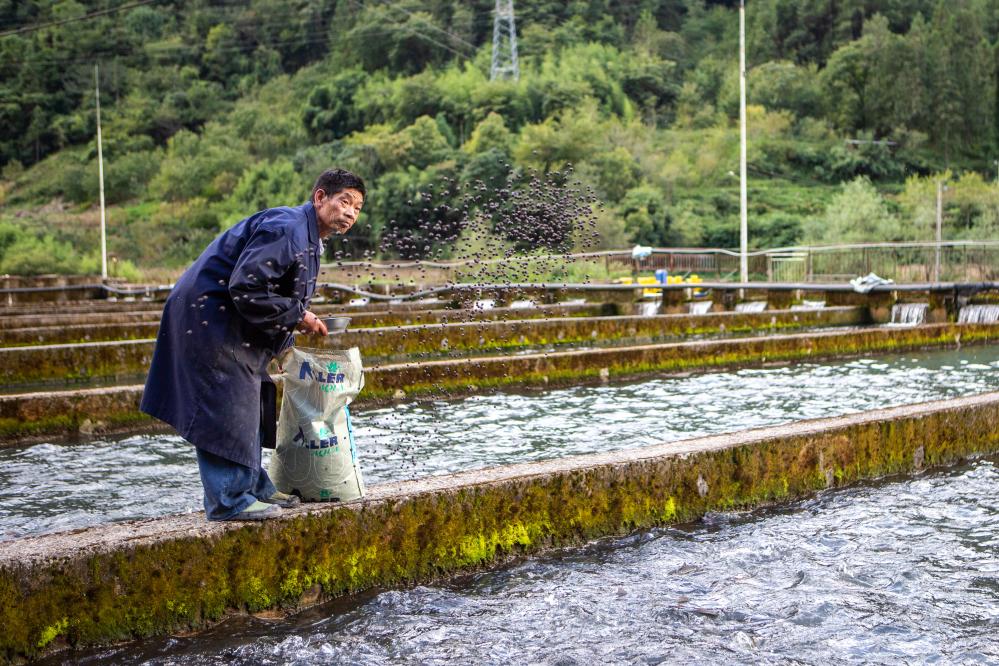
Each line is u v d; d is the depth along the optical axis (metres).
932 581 4.39
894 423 6.34
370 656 3.64
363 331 14.01
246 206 71.94
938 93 90.56
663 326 17.08
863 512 5.50
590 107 74.69
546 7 109.25
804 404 9.95
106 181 83.69
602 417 9.30
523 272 5.79
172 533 3.87
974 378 11.79
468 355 14.85
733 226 64.94
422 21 103.56
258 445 4.07
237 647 3.72
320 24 113.12
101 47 109.81
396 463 7.22
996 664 3.50
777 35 107.81
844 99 90.94
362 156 68.56
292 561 4.13
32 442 8.45
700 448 5.46
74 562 3.65
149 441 8.47
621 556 4.79
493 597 4.26
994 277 25.75
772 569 4.57
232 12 117.94
